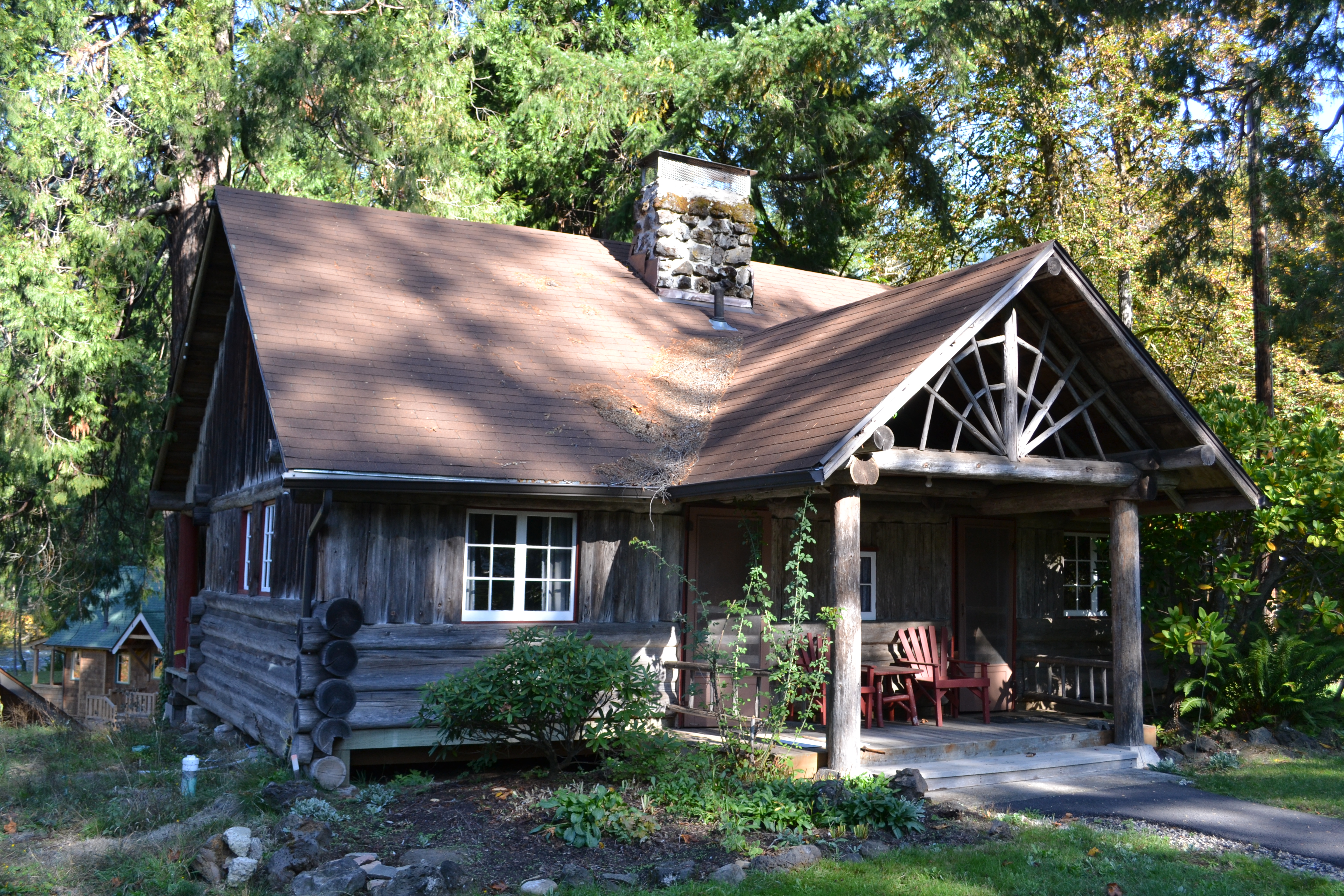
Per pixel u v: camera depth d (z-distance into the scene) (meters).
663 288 15.40
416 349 11.82
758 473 9.45
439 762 10.60
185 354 15.72
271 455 9.98
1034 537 14.09
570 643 9.20
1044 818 8.42
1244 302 22.56
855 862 7.04
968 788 9.61
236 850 6.92
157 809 8.30
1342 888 6.67
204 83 16.94
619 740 9.11
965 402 12.68
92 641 33.25
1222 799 9.24
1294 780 9.87
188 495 17.44
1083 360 10.88
